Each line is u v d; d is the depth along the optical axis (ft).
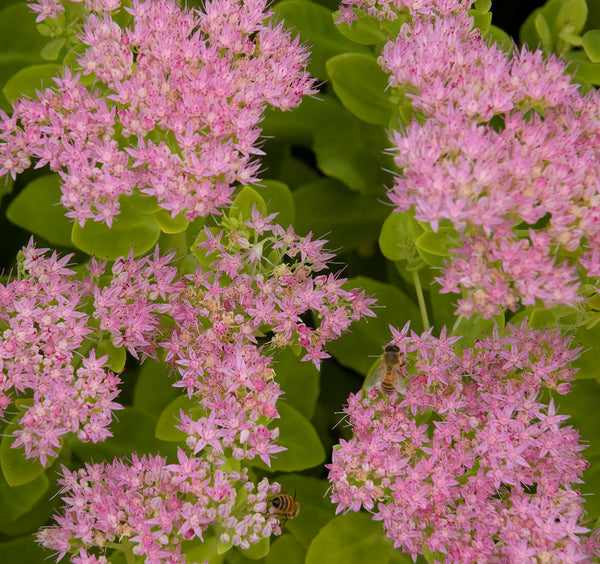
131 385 1.96
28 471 1.76
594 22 1.98
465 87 1.74
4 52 1.94
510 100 1.73
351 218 1.99
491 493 1.72
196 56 1.75
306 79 1.85
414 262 1.80
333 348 1.90
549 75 1.75
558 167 1.71
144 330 1.76
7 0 1.98
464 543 1.72
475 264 1.69
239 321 1.75
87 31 1.76
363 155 1.98
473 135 1.70
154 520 1.68
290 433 1.82
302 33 1.93
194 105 1.72
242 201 1.79
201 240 1.78
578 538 1.71
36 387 1.72
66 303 1.75
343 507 1.74
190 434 1.70
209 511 1.68
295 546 1.83
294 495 1.85
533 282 1.68
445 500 1.73
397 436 1.74
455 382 1.76
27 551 1.86
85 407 1.72
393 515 1.73
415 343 1.77
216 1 1.79
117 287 1.76
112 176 1.73
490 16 1.86
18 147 1.76
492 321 1.79
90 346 1.78
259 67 1.78
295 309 1.77
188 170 1.71
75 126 1.74
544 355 1.76
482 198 1.68
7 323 1.76
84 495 1.73
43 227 1.88
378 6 1.83
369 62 1.85
